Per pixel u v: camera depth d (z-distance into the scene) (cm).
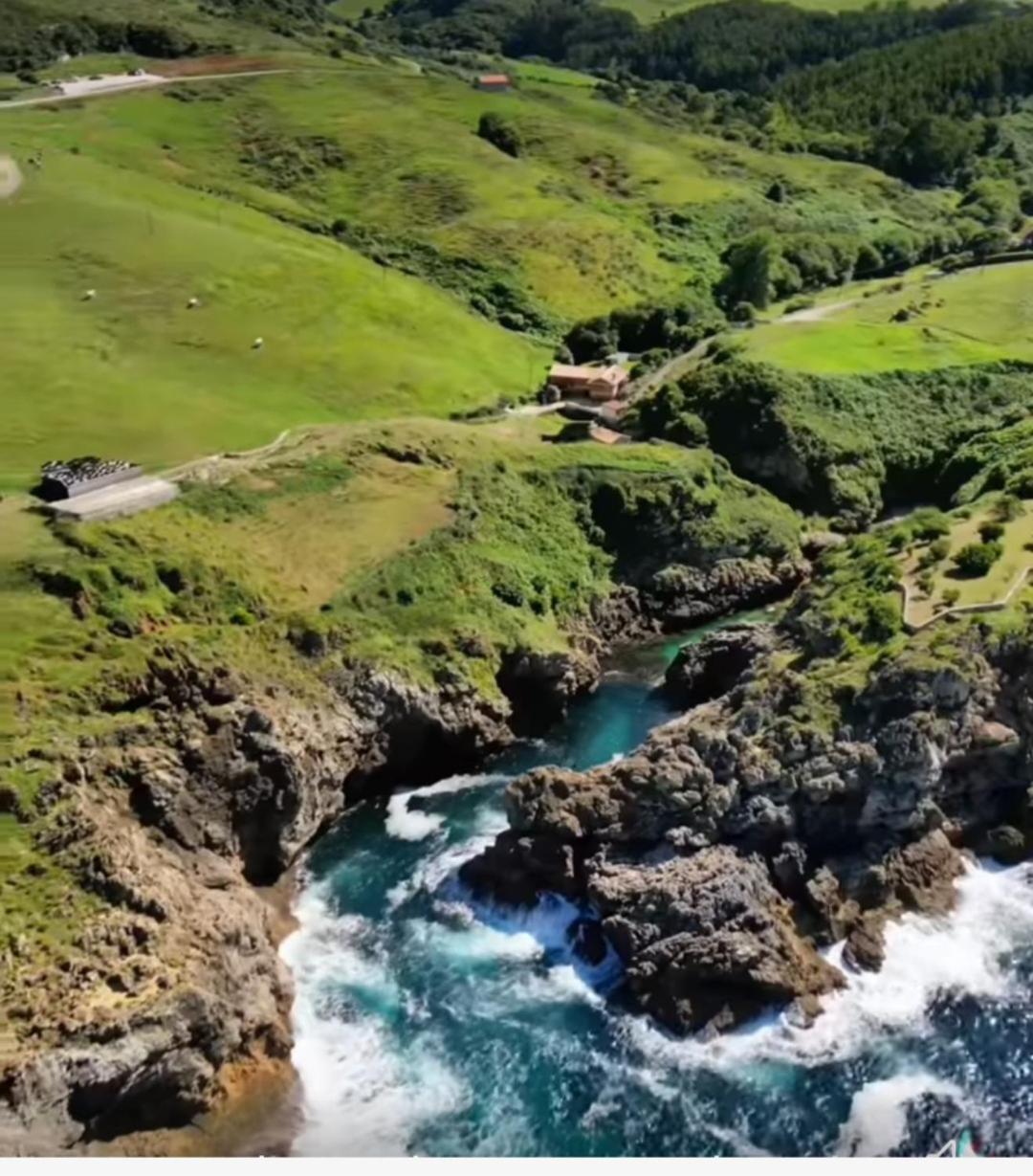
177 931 7162
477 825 9106
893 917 7800
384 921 8119
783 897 7775
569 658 10688
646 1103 6706
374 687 9588
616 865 7931
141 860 7544
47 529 9962
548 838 8106
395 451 12375
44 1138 6141
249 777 8500
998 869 8294
